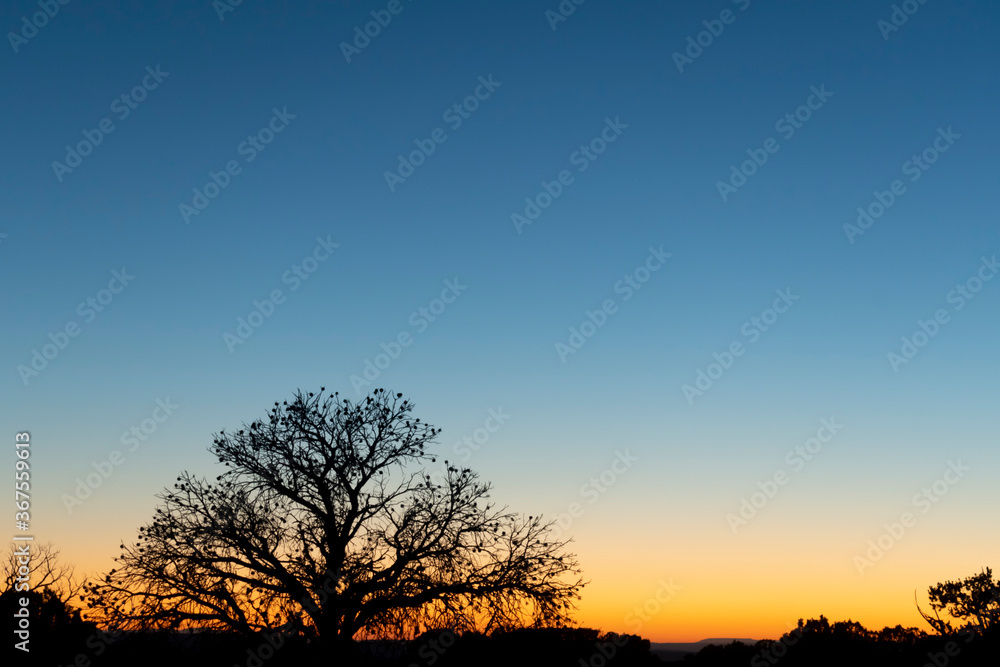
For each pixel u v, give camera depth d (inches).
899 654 1761.8
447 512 1117.7
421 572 1064.8
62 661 1096.8
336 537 1067.3
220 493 1087.6
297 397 1140.5
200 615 1016.9
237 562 1047.0
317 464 1118.4
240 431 1120.2
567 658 1093.1
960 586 1807.3
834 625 1940.2
